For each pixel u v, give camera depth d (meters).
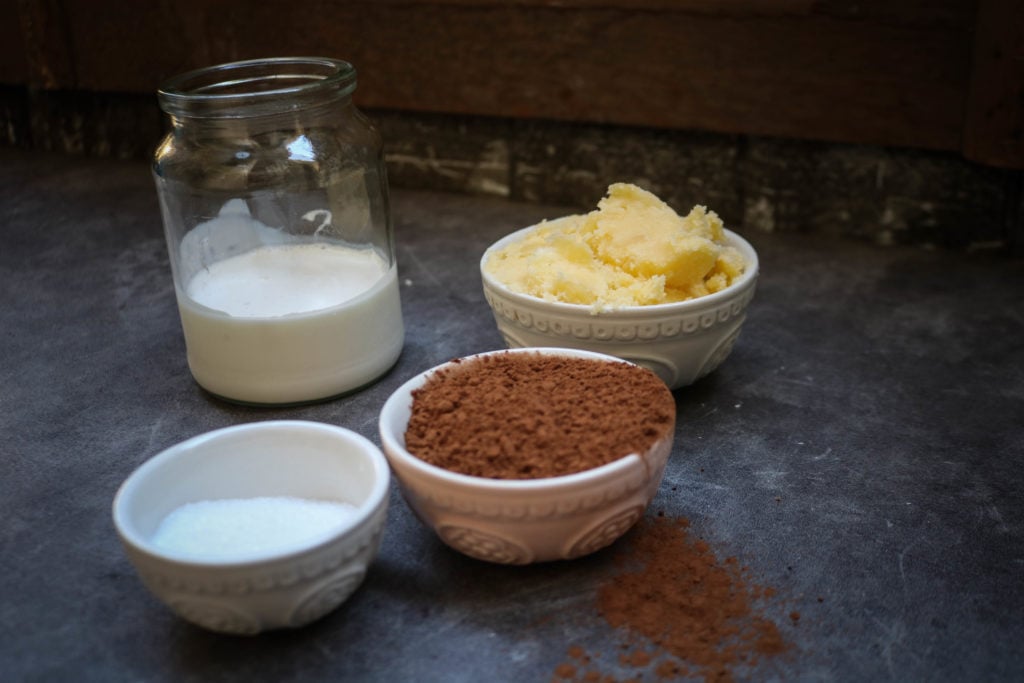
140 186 0.92
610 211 0.61
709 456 0.57
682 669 0.46
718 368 0.64
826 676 0.46
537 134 0.86
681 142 0.82
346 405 0.61
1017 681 0.46
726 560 0.51
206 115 0.58
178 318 0.71
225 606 0.45
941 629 0.48
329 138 0.61
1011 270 0.74
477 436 0.50
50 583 0.50
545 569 0.50
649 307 0.56
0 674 0.46
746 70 0.78
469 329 0.68
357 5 0.86
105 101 0.98
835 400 0.61
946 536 0.52
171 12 0.92
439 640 0.47
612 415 0.50
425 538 0.52
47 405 0.62
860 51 0.74
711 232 0.61
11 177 0.94
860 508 0.54
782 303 0.71
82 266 0.78
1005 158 0.72
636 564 0.51
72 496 0.55
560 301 0.58
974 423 0.59
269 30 0.89
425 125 0.89
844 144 0.78
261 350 0.59
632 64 0.80
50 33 0.96
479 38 0.83
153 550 0.45
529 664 0.46
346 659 0.47
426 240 0.81
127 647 0.48
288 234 0.63
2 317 0.71
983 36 0.71
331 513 0.49
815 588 0.49
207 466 0.50
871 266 0.75
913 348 0.66
